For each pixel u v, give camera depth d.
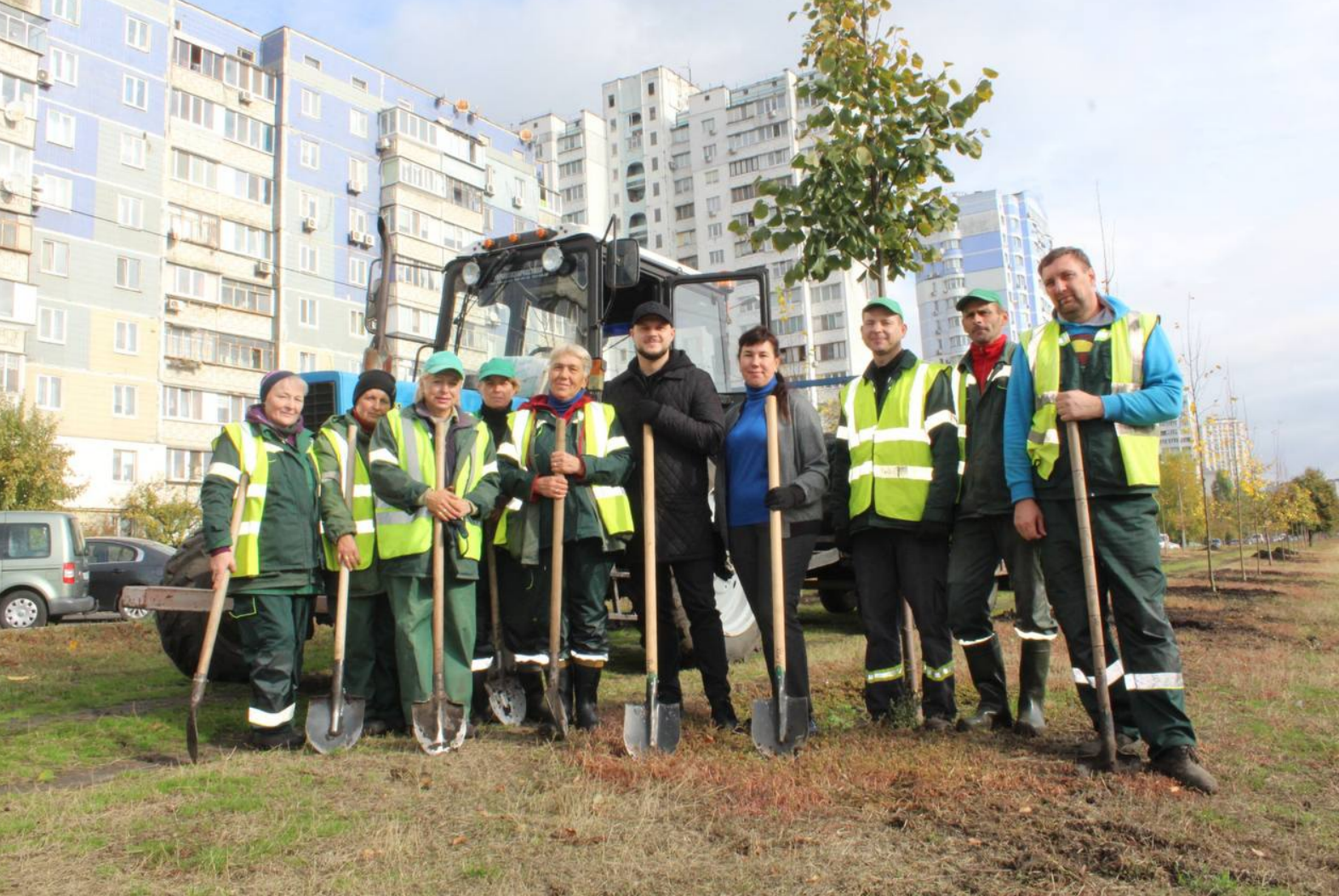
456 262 6.56
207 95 33.59
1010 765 3.67
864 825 3.07
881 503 4.36
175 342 32.25
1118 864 2.70
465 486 4.44
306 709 5.32
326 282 37.19
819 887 2.61
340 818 3.21
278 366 35.28
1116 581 3.67
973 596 4.46
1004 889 2.55
